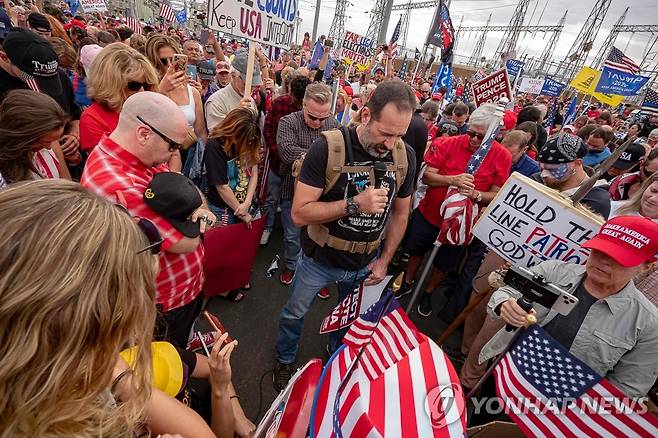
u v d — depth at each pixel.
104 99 2.14
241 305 2.96
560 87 14.06
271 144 3.47
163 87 2.76
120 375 0.72
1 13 3.77
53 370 0.53
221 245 2.41
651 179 2.26
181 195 1.38
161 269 1.50
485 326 2.19
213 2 2.53
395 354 1.05
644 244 1.33
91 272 0.53
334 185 1.82
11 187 0.56
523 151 3.33
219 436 1.34
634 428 1.30
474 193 2.63
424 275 2.66
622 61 8.87
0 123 1.57
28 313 0.50
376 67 9.70
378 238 2.02
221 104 3.50
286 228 3.20
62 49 3.51
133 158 1.45
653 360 1.43
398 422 0.85
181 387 1.14
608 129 4.74
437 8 6.67
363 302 1.80
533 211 2.03
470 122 2.88
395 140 1.70
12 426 0.55
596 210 2.30
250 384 2.31
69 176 2.25
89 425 0.63
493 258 2.54
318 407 0.94
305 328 2.89
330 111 3.24
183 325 1.75
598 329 1.51
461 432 0.87
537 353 1.46
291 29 3.34
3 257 0.49
